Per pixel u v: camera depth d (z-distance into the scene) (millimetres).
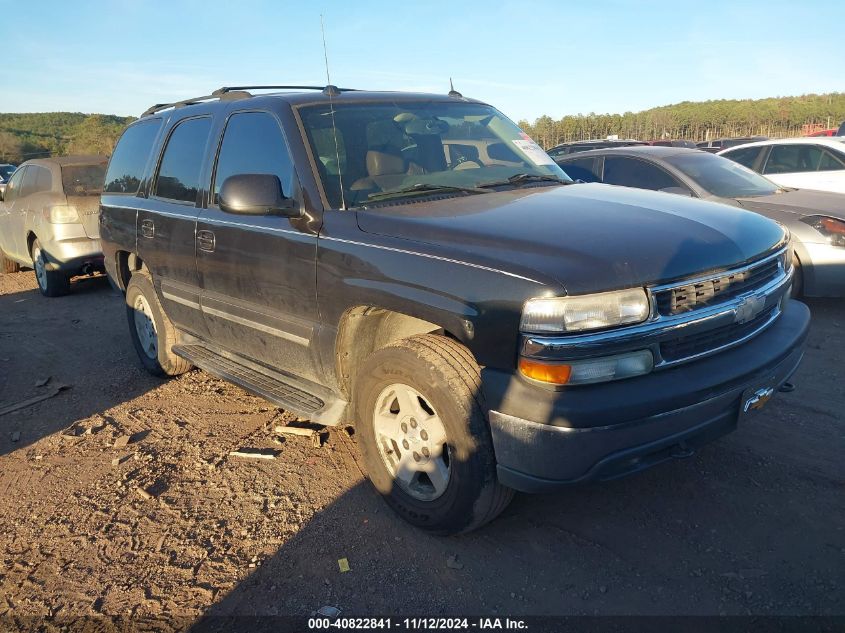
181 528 3242
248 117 3949
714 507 3180
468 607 2625
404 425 3080
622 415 2426
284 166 3584
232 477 3697
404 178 3559
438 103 4230
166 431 4328
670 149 7664
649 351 2521
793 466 3498
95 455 4051
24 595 2824
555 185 3812
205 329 4461
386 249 2959
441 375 2725
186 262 4379
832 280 6070
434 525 2979
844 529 2971
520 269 2514
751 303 2820
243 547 3076
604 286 2434
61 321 7395
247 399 4816
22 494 3637
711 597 2604
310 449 3977
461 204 3256
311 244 3305
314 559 2963
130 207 5094
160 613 2682
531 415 2480
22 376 5555
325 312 3291
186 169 4488
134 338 5516
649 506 3217
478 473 2713
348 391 3404
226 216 3947
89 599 2781
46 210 8312
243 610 2676
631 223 2861
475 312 2586
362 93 4031
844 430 3861
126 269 5605
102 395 5031
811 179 8281
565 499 3316
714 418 2676
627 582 2713
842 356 5074
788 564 2762
